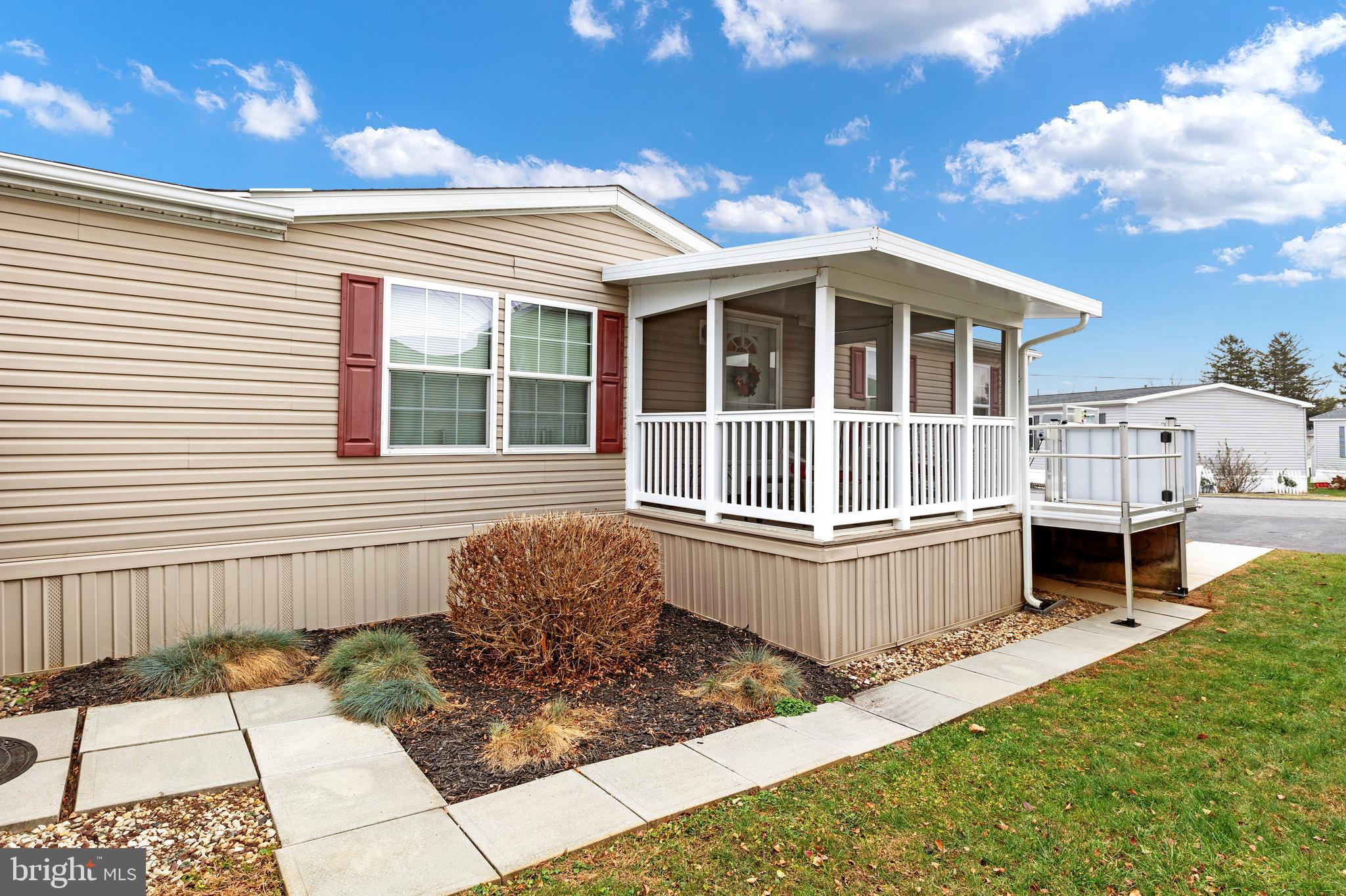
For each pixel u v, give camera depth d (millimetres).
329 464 5465
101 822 2811
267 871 2535
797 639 5230
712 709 4141
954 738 3793
